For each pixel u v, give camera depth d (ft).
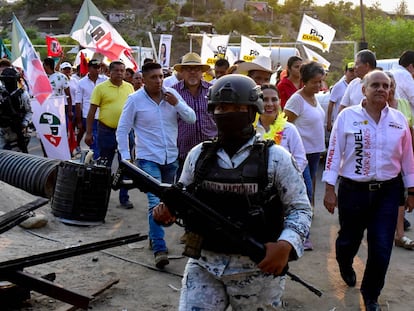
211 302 9.48
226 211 9.21
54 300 15.19
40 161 26.03
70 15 299.58
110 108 26.14
